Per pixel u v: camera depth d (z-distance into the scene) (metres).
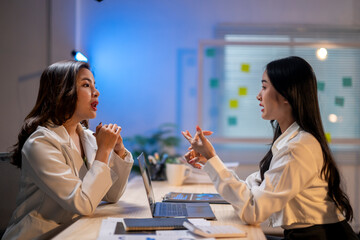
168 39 3.90
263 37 3.92
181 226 1.23
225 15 3.92
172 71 3.88
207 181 2.47
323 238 1.38
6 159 1.69
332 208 1.44
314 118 1.47
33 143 1.42
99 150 1.51
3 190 1.66
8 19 3.15
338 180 1.45
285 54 3.79
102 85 3.83
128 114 3.85
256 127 3.78
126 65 3.86
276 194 1.32
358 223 3.79
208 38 3.91
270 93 1.52
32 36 3.24
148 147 3.77
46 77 1.55
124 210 1.56
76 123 1.65
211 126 3.79
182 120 3.87
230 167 2.56
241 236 1.17
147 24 3.89
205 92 3.79
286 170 1.34
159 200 1.84
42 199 1.46
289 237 1.40
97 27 3.85
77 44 3.53
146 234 1.15
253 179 1.81
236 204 1.36
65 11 3.36
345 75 3.79
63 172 1.39
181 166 2.35
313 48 3.78
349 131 3.78
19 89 3.17
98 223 1.32
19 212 1.47
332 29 3.91
